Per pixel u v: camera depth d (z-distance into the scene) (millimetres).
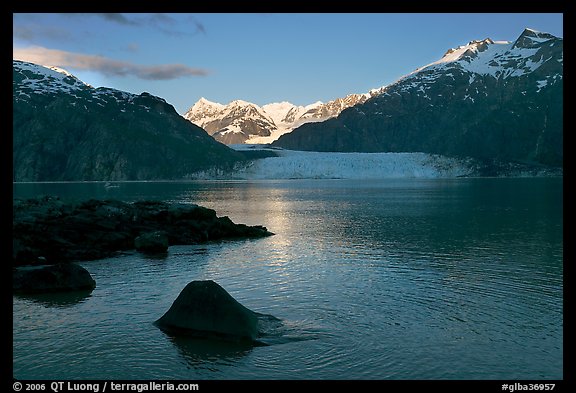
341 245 42875
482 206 86625
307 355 17594
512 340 18938
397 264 33594
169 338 19219
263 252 40125
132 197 123312
